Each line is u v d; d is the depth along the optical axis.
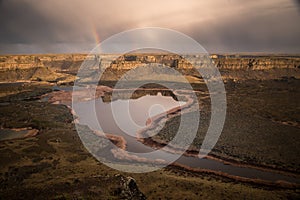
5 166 59.38
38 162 61.91
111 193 41.41
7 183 48.88
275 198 49.06
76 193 41.44
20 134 91.62
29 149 71.75
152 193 46.88
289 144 87.88
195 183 53.00
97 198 39.47
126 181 43.94
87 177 49.34
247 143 88.69
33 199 40.38
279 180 61.88
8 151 69.69
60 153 69.50
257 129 106.31
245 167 69.62
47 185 45.88
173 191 48.16
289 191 55.00
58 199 39.41
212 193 48.44
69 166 58.97
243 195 48.91
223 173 64.81
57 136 86.75
